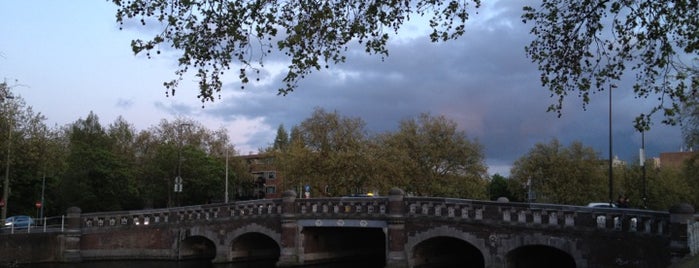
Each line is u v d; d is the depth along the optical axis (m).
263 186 118.50
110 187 76.62
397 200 38.84
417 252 39.22
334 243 48.44
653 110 14.62
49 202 75.19
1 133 51.66
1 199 61.72
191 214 47.94
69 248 46.84
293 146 65.50
